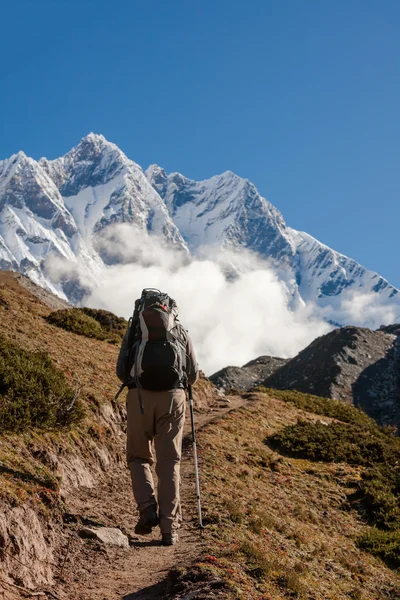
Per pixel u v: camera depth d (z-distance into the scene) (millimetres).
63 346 20922
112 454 13312
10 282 45438
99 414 14750
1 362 11117
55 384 11961
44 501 7324
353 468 21234
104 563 6965
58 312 27125
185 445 18359
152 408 6695
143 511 6504
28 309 26484
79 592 6027
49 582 6137
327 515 15414
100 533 7578
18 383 10852
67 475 10258
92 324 27891
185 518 9711
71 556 6855
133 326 6887
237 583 6090
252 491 14695
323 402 36312
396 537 14211
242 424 23875
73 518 7793
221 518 9812
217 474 14852
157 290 7188
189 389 7668
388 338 156250
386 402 124312
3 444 8906
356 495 17844
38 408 10820
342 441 23656
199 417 25875
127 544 7734
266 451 21078
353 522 15633
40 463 9320
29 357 12688
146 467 6797
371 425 33688
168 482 6699
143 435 6797
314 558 10125
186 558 7035
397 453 23203
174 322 6934
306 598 6594
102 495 10477
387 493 17656
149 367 6629
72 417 12086
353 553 12516
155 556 7402
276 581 6770
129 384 6793
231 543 8148
